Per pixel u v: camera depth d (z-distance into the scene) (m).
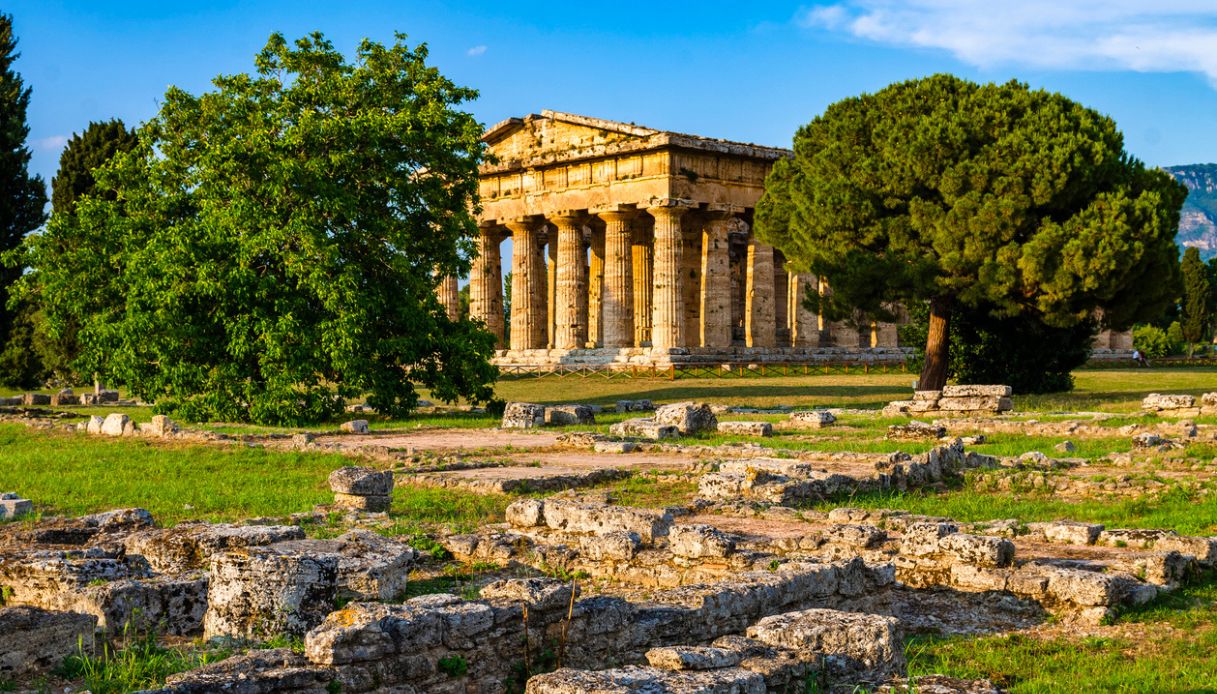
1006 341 52.53
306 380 43.41
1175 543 16.67
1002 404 41.44
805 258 51.91
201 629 13.32
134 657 11.34
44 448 35.47
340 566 14.17
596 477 26.38
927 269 47.00
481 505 23.05
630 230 77.94
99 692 10.55
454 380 48.12
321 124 43.75
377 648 10.20
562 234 80.00
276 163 42.56
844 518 19.86
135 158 46.94
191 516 21.25
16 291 48.12
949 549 15.65
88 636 11.65
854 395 56.34
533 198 81.00
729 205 76.62
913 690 9.38
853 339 85.06
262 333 42.38
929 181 47.31
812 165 52.28
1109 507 21.77
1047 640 13.16
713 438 36.34
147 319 42.41
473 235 49.78
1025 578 14.70
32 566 14.15
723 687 9.12
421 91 47.94
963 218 45.41
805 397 55.53
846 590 13.91
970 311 51.62
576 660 11.49
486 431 40.19
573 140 79.56
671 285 74.00
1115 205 44.34
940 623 14.02
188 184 46.44
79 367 46.91
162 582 13.27
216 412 43.66
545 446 33.91
